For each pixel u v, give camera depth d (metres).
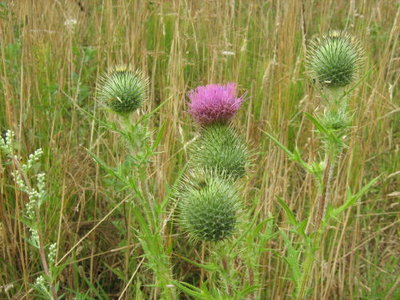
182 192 0.24
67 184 0.36
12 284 0.30
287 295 0.30
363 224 0.38
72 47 0.45
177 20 0.41
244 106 0.43
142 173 0.24
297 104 0.43
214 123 0.28
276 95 0.41
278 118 0.38
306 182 0.34
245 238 0.24
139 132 0.24
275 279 0.32
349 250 0.35
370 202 0.40
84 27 0.53
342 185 0.36
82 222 0.35
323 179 0.23
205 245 0.32
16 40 0.44
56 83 0.41
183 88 0.40
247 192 0.32
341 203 0.36
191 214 0.22
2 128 0.40
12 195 0.36
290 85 0.41
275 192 0.34
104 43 0.47
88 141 0.41
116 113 0.26
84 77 0.45
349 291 0.34
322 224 0.23
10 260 0.32
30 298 0.30
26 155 0.36
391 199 0.40
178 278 0.34
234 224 0.22
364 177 0.39
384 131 0.43
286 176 0.34
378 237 0.36
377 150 0.42
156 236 0.23
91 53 0.44
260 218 0.33
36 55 0.44
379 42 0.50
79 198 0.35
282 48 0.43
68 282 0.32
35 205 0.26
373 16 0.49
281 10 0.47
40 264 0.33
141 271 0.33
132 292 0.32
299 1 0.44
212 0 0.50
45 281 0.28
